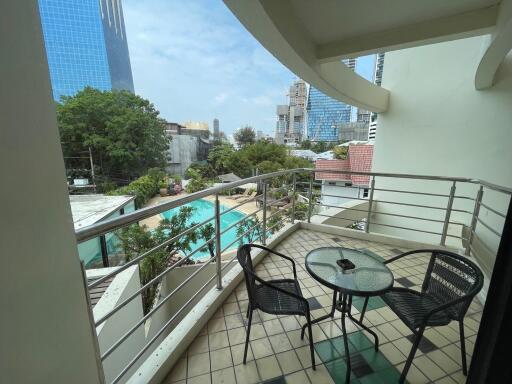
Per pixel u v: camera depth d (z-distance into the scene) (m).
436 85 4.00
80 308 0.78
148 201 19.22
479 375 0.70
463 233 3.67
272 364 1.40
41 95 0.61
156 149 23.48
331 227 3.46
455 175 3.81
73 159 19.17
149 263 5.64
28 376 0.58
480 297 2.01
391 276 1.38
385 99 4.70
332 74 3.32
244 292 2.06
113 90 21.47
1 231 0.51
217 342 1.54
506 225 0.62
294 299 1.45
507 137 3.13
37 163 0.60
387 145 4.84
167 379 1.30
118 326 2.43
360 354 1.48
